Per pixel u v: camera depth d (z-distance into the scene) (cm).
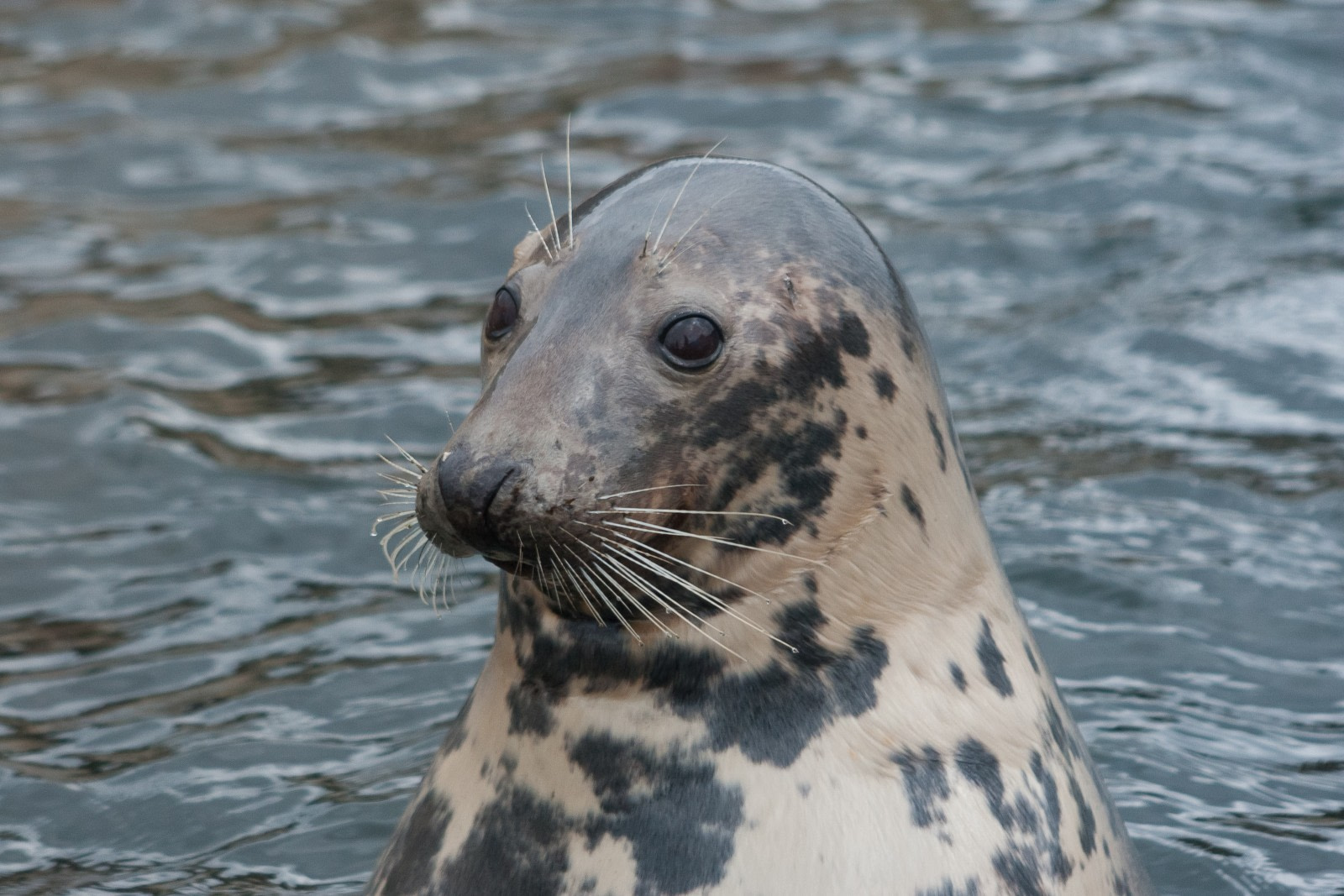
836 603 1554
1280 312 3778
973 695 1580
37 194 4734
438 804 1611
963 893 1481
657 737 1518
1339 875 2011
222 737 2395
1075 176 4497
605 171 4628
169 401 3566
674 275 1534
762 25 5862
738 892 1468
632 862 1495
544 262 1595
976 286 3988
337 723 2434
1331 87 5091
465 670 2581
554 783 1537
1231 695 2444
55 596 2850
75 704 2509
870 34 5688
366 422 3453
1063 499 3056
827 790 1495
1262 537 2914
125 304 4059
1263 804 2169
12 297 4106
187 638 2708
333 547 3003
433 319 3950
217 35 5909
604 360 1502
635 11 6088
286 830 2152
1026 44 5525
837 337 1565
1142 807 2152
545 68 5525
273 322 3962
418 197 4600
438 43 5806
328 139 5059
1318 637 2603
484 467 1445
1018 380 3569
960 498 1667
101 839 2152
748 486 1536
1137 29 5644
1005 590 1702
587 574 1473
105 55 5759
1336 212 4291
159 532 3056
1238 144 4703
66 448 3366
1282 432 3309
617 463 1479
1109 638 2595
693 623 1530
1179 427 3344
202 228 4500
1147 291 3916
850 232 1638
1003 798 1538
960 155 4691
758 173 1638
